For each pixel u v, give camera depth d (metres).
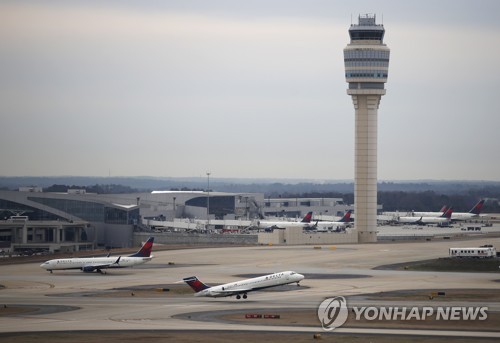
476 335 167.00
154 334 169.38
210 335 167.88
